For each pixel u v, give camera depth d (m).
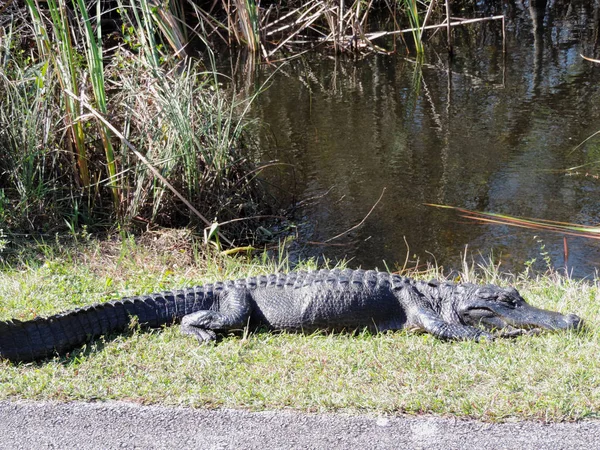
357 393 4.41
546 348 4.86
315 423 4.18
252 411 4.32
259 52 16.45
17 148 7.82
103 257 7.11
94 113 7.09
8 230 7.41
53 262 6.77
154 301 5.56
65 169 8.12
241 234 8.26
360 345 5.14
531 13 18.70
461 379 4.50
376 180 9.77
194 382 4.66
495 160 10.16
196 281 6.41
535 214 8.48
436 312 5.58
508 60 15.12
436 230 8.26
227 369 4.81
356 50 16.42
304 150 10.93
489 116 11.95
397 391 4.42
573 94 12.67
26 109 7.89
